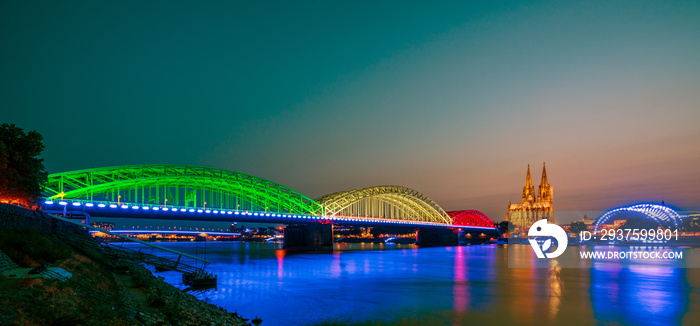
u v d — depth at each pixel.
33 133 61.69
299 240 198.38
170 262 62.06
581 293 56.72
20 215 38.66
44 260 30.64
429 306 47.25
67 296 21.39
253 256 142.88
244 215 157.88
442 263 110.50
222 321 32.31
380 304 48.25
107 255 54.59
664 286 63.75
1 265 23.97
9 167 56.19
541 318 42.06
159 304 29.33
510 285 64.88
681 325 39.88
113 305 24.23
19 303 17.91
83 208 112.88
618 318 42.25
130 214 126.56
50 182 116.25
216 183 156.62
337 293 55.84
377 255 152.00
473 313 43.88
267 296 52.56
